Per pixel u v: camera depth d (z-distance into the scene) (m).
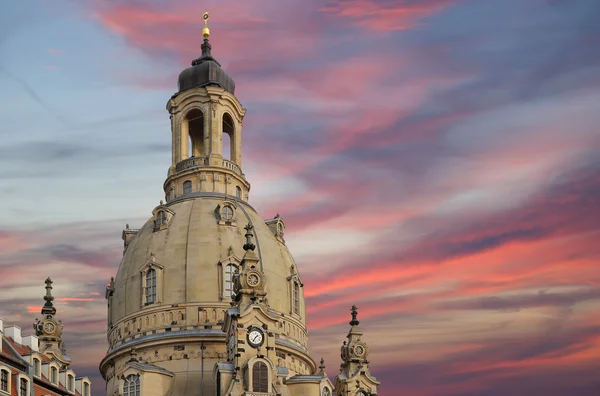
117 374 140.00
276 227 155.75
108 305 151.25
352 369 148.25
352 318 152.62
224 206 150.50
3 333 108.62
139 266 146.88
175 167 161.75
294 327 147.25
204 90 162.38
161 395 135.88
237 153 164.62
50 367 111.38
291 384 138.75
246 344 131.62
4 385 99.62
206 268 144.12
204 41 171.50
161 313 142.38
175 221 149.75
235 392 128.38
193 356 139.12
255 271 136.62
